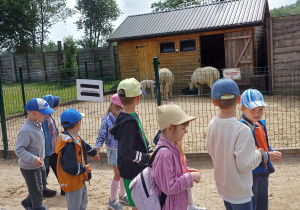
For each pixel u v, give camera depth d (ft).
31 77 85.71
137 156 10.59
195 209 13.61
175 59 54.29
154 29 55.31
